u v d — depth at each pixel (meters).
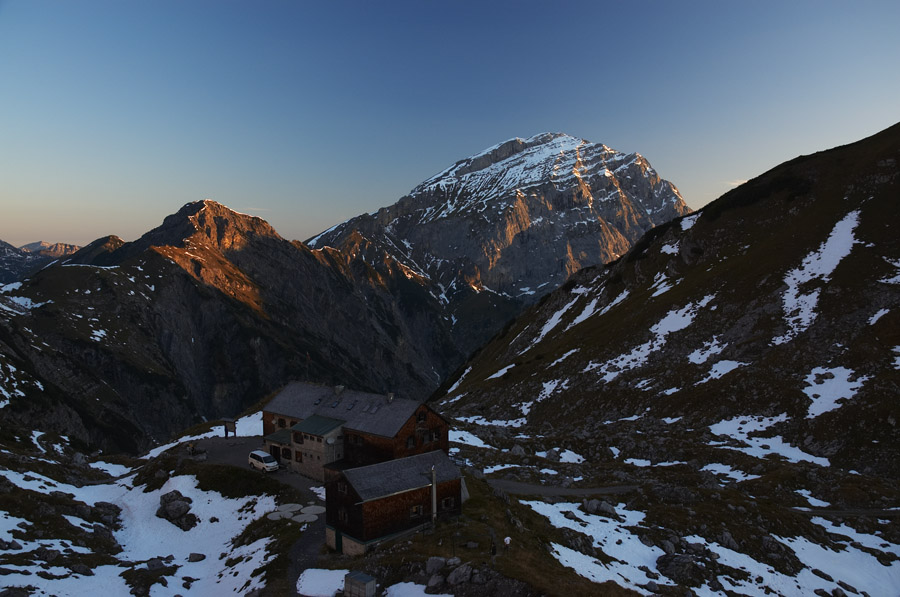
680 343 111.75
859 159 135.38
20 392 165.00
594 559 45.88
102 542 53.78
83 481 74.56
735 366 98.12
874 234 110.62
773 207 139.75
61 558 46.59
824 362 89.31
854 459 72.06
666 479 71.62
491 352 198.50
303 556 45.59
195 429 107.50
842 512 61.94
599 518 56.34
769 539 53.94
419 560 39.62
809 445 76.56
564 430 102.88
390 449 62.56
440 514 49.31
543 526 51.12
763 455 76.44
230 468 68.81
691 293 125.88
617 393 106.94
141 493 68.62
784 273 113.50
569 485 69.25
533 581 35.28
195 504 63.19
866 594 48.53
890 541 56.53
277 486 63.06
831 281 104.50
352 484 45.22
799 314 101.62
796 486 67.88
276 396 82.50
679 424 90.31
